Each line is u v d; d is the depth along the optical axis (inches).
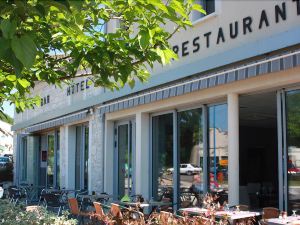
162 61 144.0
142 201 358.3
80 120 558.3
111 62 147.0
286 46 278.2
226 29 333.1
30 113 779.4
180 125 391.5
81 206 432.8
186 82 343.9
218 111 351.3
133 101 415.8
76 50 151.7
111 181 488.4
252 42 303.3
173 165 394.6
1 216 207.6
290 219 243.9
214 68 332.2
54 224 204.8
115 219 164.2
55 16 131.5
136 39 150.0
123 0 140.0
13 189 564.1
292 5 284.8
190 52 366.6
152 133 425.7
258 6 308.5
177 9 124.7
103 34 156.8
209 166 356.5
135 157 444.1
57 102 645.9
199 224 141.1
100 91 503.8
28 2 98.9
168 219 147.8
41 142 764.0
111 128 492.1
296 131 289.7
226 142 340.5
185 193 379.2
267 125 564.7
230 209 286.0
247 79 307.0
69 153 606.9
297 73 273.4
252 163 572.7
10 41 89.3
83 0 88.6
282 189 296.5
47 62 173.0
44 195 454.6
